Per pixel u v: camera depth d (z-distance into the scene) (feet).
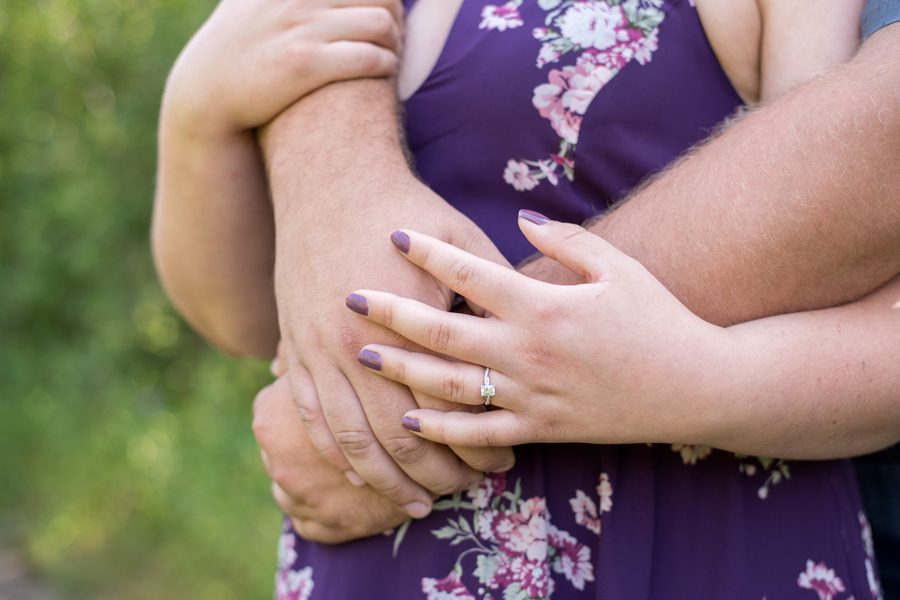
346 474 3.26
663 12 3.37
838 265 2.89
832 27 3.21
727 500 3.22
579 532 3.28
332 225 3.21
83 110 13.98
